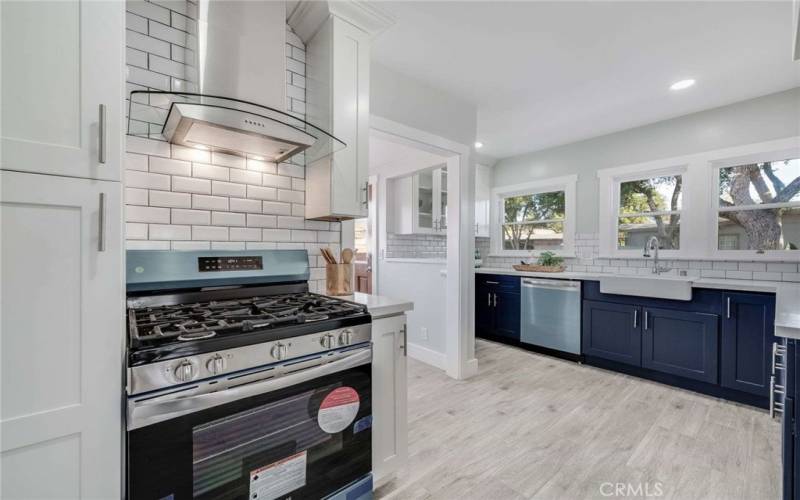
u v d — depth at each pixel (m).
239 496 1.01
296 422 1.14
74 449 0.82
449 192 3.01
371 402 1.38
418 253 4.37
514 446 1.88
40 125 0.79
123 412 0.88
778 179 2.76
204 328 1.01
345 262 1.88
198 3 1.35
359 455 1.32
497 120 3.32
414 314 3.56
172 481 0.90
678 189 3.28
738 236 2.93
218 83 1.37
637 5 1.77
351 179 1.75
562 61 2.31
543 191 4.37
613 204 3.70
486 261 4.93
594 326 3.14
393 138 2.52
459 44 2.13
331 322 1.20
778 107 2.71
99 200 0.85
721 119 2.97
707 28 1.94
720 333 2.45
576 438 1.95
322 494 1.21
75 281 0.82
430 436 1.99
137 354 0.84
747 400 2.37
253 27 1.46
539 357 3.46
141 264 1.33
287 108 1.81
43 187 0.79
